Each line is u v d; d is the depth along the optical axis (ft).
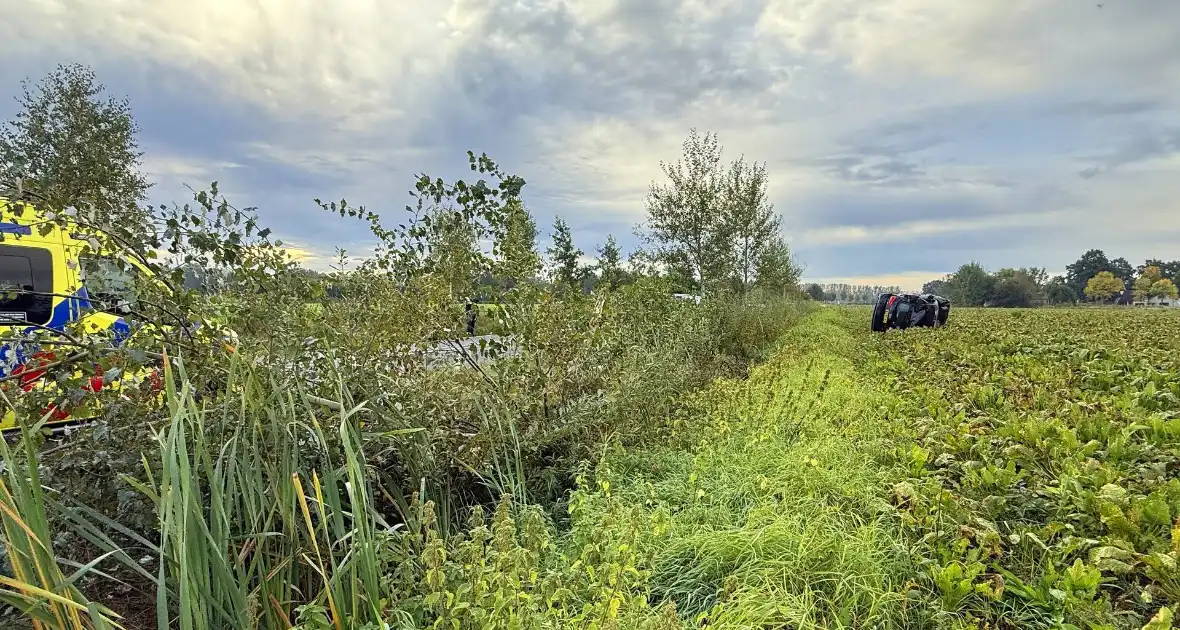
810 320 77.92
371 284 12.93
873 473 14.17
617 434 15.21
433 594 7.02
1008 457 14.83
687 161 50.70
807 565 9.98
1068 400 20.79
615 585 7.67
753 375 25.48
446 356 13.91
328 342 11.12
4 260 14.08
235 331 10.49
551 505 13.25
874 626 8.70
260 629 8.00
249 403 8.70
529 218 15.98
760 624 8.21
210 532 7.41
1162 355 30.66
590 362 16.89
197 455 7.29
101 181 11.33
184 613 6.10
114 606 9.22
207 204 10.80
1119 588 9.65
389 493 11.51
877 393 23.43
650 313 26.71
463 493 13.00
